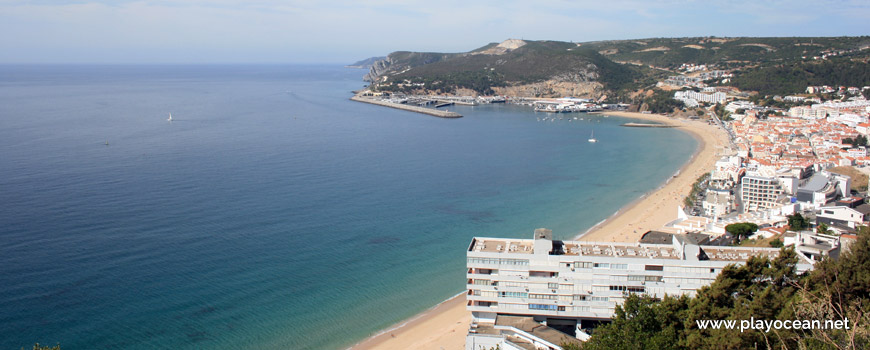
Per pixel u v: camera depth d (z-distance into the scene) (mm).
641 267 96375
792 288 76188
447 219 180125
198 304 118125
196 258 140875
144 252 143000
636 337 73688
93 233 154875
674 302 81250
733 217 180000
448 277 135250
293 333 109250
